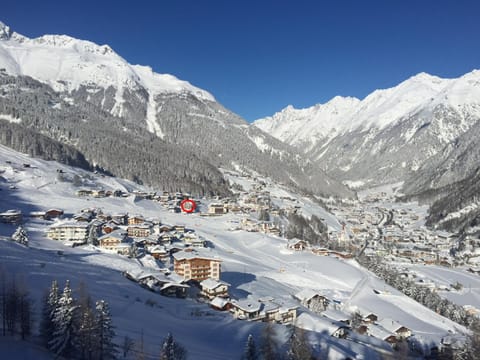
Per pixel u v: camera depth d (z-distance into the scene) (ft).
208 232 610.24
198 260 357.61
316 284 440.04
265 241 598.75
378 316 346.95
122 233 453.17
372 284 451.12
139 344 193.77
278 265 497.46
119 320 222.48
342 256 575.79
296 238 643.04
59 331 164.35
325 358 215.72
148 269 353.51
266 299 325.01
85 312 167.84
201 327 251.19
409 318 351.87
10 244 333.21
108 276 313.73
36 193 638.94
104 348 170.30
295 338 213.25
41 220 501.97
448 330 338.95
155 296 294.66
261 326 257.75
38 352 161.58
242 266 451.53
